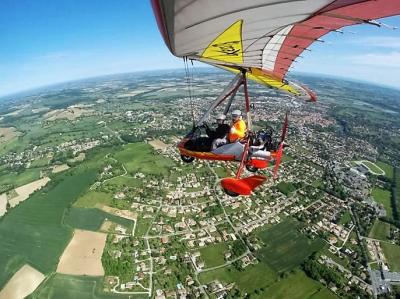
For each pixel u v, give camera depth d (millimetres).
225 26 5949
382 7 7133
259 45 7477
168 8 5074
